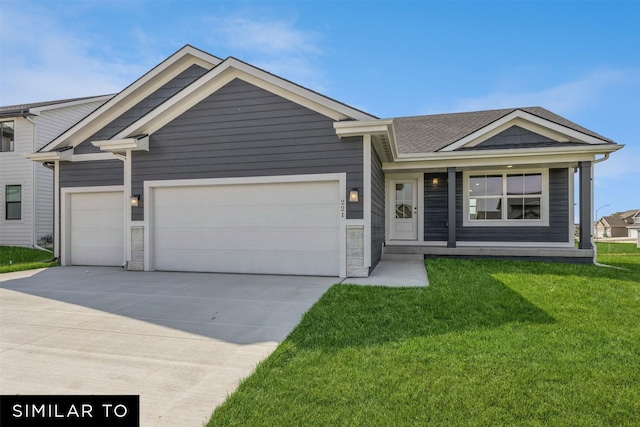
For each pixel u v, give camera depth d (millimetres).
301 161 7203
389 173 10508
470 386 2576
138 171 8078
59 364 3074
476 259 9023
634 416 2211
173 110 7797
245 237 7602
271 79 7168
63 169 9547
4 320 4332
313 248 7246
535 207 9906
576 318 4172
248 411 2301
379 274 7156
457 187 10344
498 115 11977
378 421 2174
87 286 6348
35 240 13086
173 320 4312
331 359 3072
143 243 8078
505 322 4051
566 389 2533
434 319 4180
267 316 4430
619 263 9070
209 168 7664
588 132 9086
